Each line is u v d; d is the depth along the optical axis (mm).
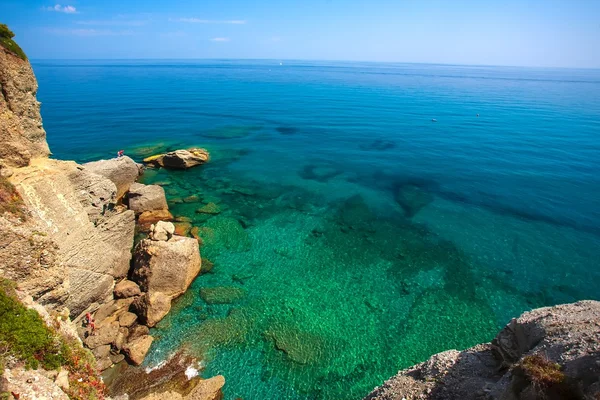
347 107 134500
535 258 38438
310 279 33469
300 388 23016
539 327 16609
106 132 85062
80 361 17375
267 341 26188
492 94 192375
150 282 28312
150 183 53438
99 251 26844
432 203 51375
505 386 14820
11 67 23656
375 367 24812
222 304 29438
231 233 40188
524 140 86812
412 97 171250
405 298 31688
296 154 73125
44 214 22469
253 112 119062
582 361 12758
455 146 81625
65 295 21016
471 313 30250
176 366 23750
